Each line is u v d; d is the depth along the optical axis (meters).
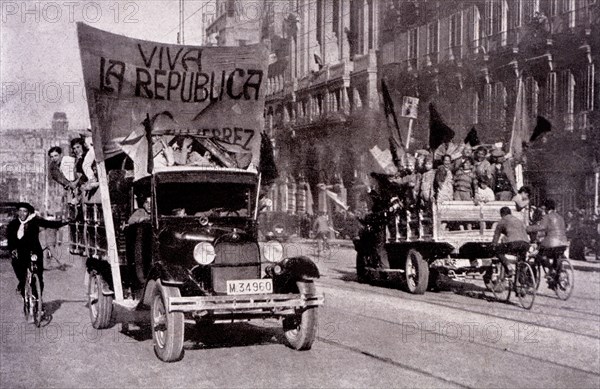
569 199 29.73
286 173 59.28
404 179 15.71
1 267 21.61
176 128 10.09
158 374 7.36
